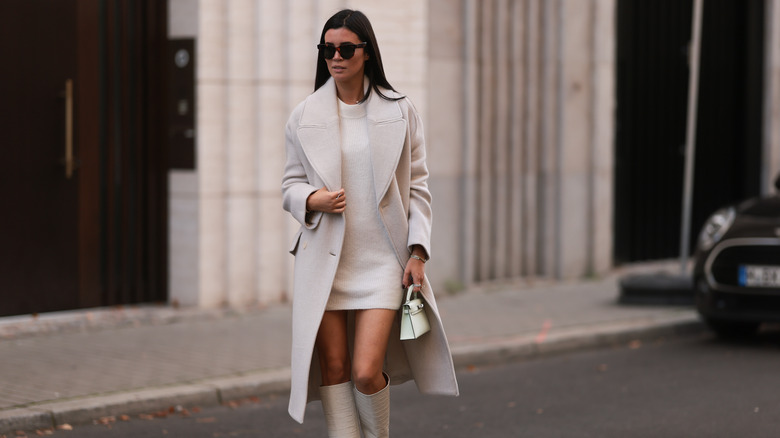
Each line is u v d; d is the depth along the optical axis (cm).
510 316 1229
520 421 802
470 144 1420
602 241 1593
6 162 1093
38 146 1114
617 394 898
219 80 1214
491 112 1465
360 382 535
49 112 1120
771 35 1855
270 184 1250
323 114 545
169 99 1214
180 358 970
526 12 1491
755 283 1073
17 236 1105
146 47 1204
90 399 805
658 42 1683
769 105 1862
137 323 1134
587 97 1561
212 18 1202
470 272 1433
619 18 1612
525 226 1514
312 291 540
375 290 538
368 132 541
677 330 1204
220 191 1224
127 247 1198
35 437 742
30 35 1105
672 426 778
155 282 1229
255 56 1235
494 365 1040
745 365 1024
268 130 1243
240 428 782
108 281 1180
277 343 1048
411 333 536
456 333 1116
